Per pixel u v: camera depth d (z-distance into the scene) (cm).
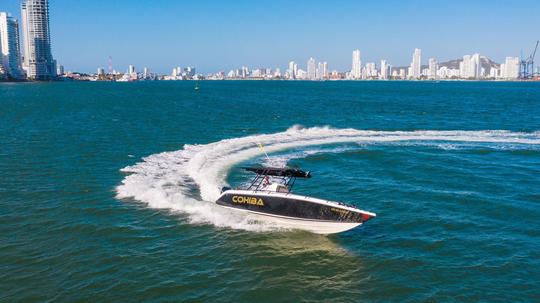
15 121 5125
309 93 14300
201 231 1831
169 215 1980
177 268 1523
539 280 1480
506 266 1577
